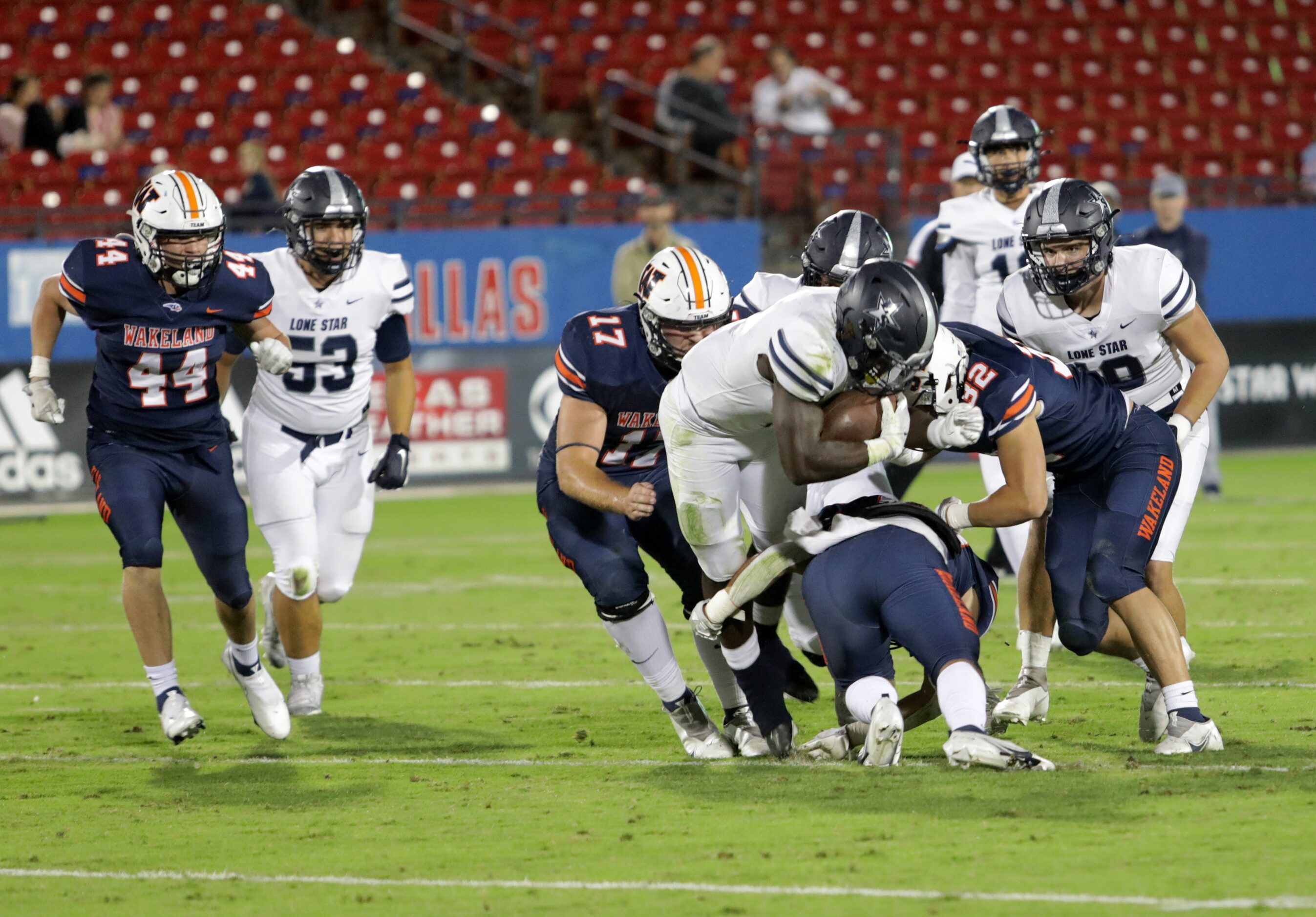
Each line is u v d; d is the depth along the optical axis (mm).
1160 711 17000
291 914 12125
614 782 16125
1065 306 18156
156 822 15078
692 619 15789
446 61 64625
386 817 14977
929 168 59781
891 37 67375
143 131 58281
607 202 50531
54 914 12273
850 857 13023
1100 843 13172
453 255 47531
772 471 16281
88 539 40312
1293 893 11758
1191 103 66562
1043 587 18250
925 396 15055
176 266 17906
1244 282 52312
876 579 15047
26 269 44750
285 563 20141
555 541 17250
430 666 23766
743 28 66625
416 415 47469
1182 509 18594
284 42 62500
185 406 18438
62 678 23469
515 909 12023
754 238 49812
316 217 19984
